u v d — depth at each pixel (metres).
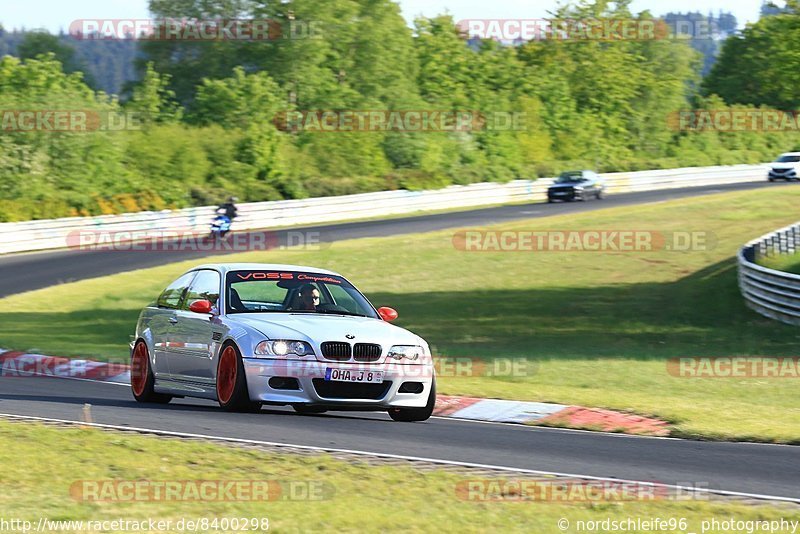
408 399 37.44
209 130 185.00
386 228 150.25
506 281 108.62
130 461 26.84
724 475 29.09
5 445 28.50
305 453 28.62
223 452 28.25
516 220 156.25
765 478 28.84
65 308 92.12
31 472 25.39
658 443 35.62
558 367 64.12
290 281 40.59
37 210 138.62
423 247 129.12
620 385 58.06
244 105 197.38
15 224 128.88
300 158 187.25
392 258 121.56
